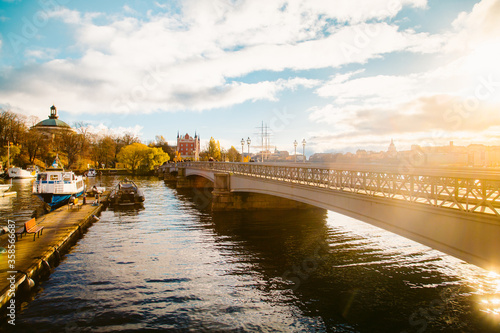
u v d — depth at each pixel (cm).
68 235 1906
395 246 1883
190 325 1052
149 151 10400
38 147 8669
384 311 1108
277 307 1166
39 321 1060
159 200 4353
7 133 8169
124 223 2675
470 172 1350
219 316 1110
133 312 1132
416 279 1360
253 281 1400
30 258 1434
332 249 1830
